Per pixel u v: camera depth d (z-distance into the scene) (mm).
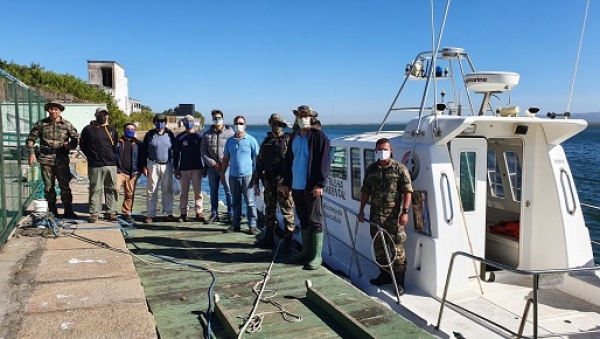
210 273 5457
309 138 5602
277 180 6457
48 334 3551
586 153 41062
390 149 4852
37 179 9898
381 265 4750
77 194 10711
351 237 5703
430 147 4875
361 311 4312
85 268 5129
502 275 5195
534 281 3275
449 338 3904
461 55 5926
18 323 3725
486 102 5379
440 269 4648
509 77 5051
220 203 10875
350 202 6363
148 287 4969
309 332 3891
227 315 3998
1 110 5699
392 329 3914
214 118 7914
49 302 4156
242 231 7578
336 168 6809
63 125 7414
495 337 3877
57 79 31781
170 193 8234
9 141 6574
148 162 7973
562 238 4977
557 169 5086
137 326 3730
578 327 4117
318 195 5516
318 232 5645
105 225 7211
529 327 4074
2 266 5105
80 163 15539
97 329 3662
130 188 8062
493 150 5902
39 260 5352
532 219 5219
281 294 4793
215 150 7926
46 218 7078
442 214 4711
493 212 6156
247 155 7305
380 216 4852
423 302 4562
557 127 4953
